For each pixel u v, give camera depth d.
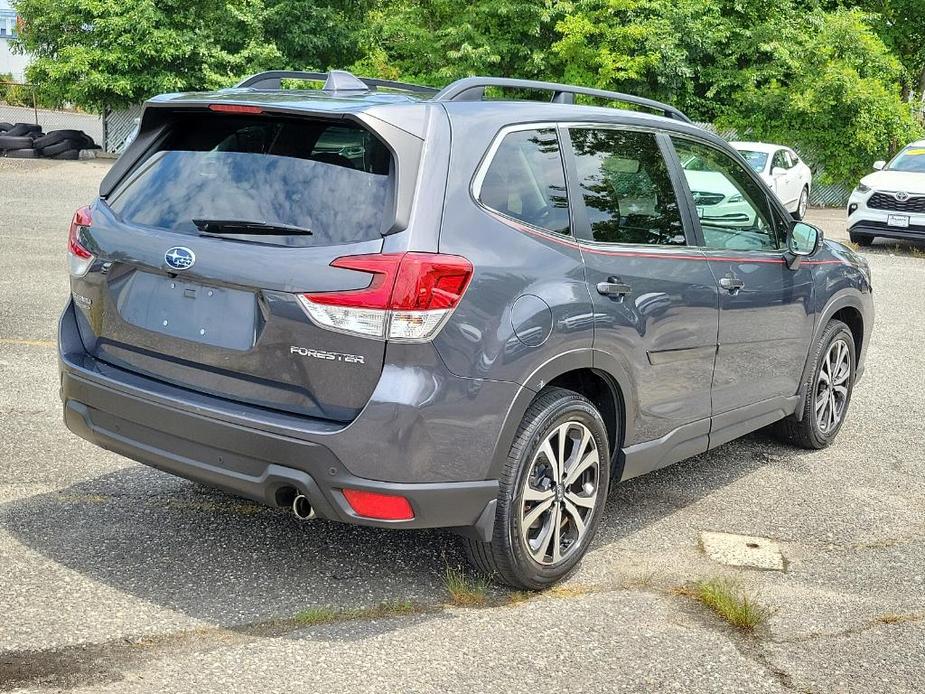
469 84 3.83
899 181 16.52
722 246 4.86
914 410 7.18
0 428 5.41
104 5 26.25
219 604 3.64
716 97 29.17
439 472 3.43
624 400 4.18
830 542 4.69
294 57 29.30
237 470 3.50
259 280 3.43
